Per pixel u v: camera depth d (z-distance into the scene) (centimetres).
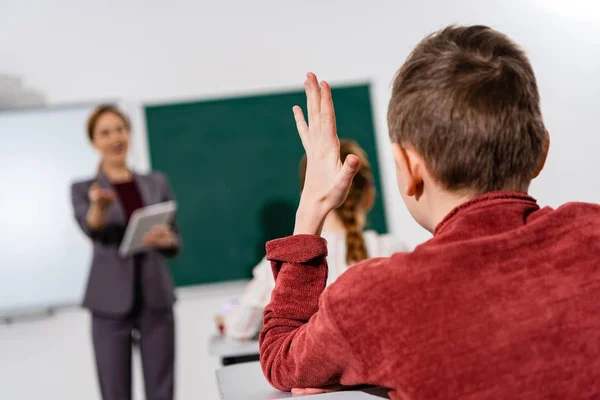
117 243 343
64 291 398
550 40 430
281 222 414
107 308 337
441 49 79
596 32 429
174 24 414
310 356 75
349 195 205
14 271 395
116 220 345
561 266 72
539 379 69
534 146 78
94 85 406
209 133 413
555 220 75
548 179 427
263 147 416
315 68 422
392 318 70
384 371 70
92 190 335
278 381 82
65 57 404
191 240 410
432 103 76
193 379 406
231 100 416
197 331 408
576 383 69
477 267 71
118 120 355
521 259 72
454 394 68
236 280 411
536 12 430
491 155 75
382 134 422
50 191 398
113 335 340
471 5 430
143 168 407
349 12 425
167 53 413
